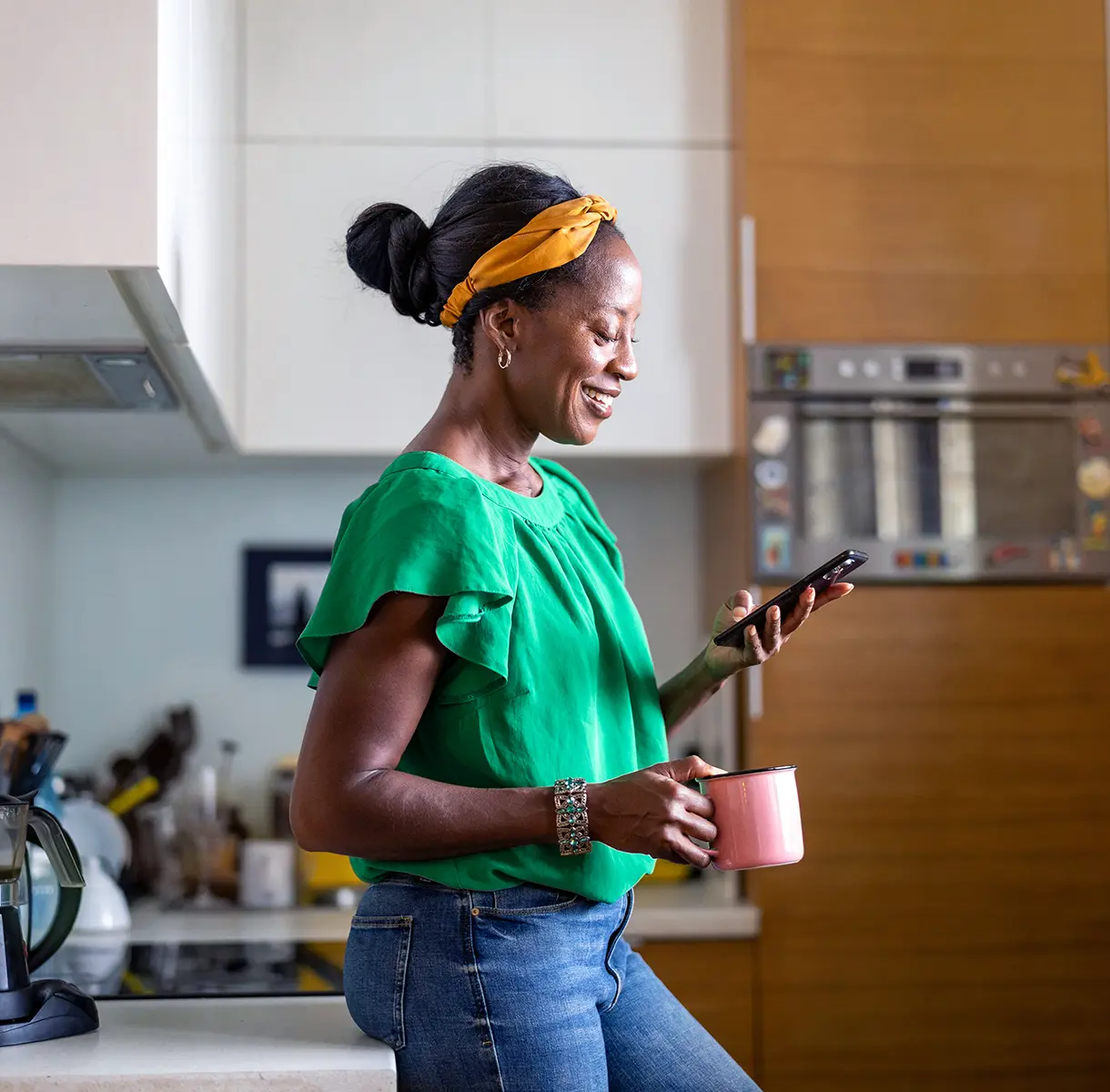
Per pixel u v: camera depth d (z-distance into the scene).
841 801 2.49
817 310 2.56
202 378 1.85
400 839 1.02
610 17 2.62
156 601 2.88
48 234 1.28
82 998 1.25
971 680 2.53
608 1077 1.18
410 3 2.58
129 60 1.30
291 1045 1.17
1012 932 2.49
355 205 2.55
